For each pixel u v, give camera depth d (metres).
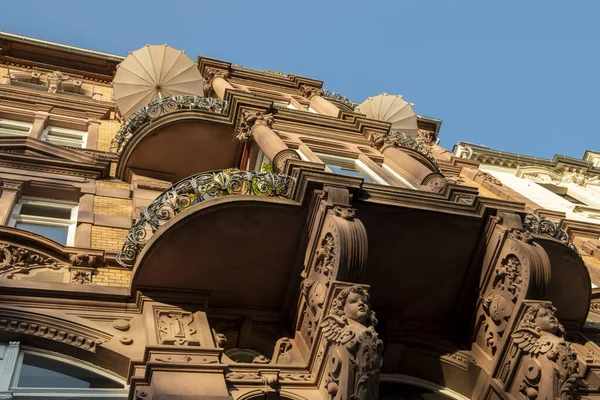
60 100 18.66
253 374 7.74
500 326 8.86
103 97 20.91
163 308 8.55
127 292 8.81
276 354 8.42
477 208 9.48
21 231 9.87
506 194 20.34
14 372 7.46
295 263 8.84
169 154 14.27
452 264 9.49
